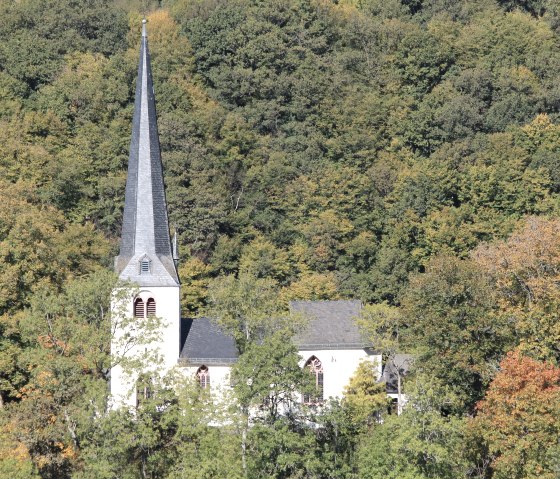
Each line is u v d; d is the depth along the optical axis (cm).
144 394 18962
